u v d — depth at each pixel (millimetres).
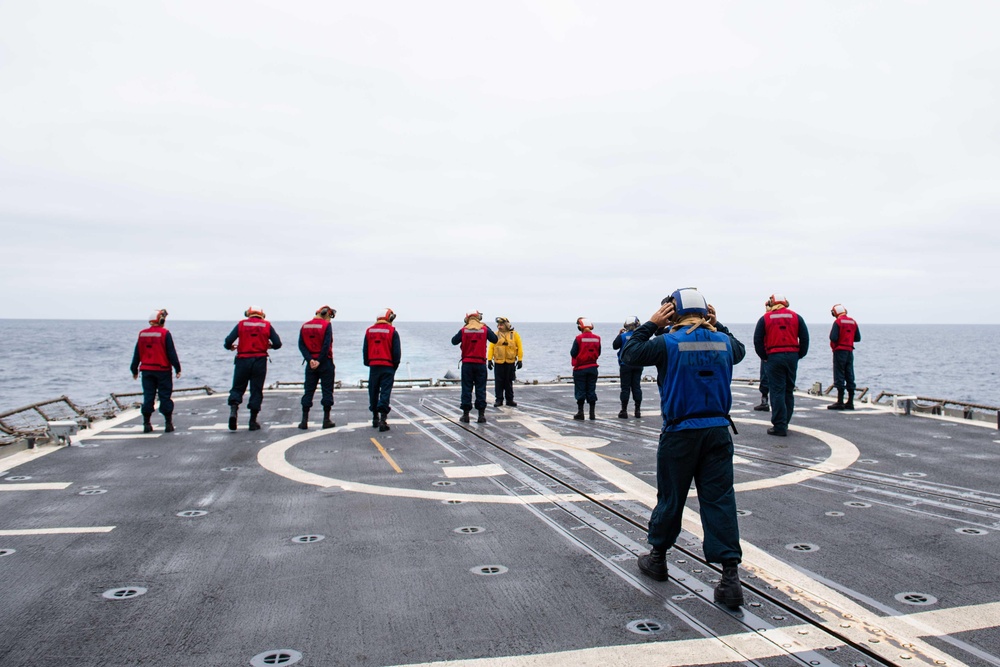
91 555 5176
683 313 4562
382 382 11773
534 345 118688
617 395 18234
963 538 5449
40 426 11336
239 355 11867
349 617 4012
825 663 3396
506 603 4203
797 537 5504
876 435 10797
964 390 42375
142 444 10406
